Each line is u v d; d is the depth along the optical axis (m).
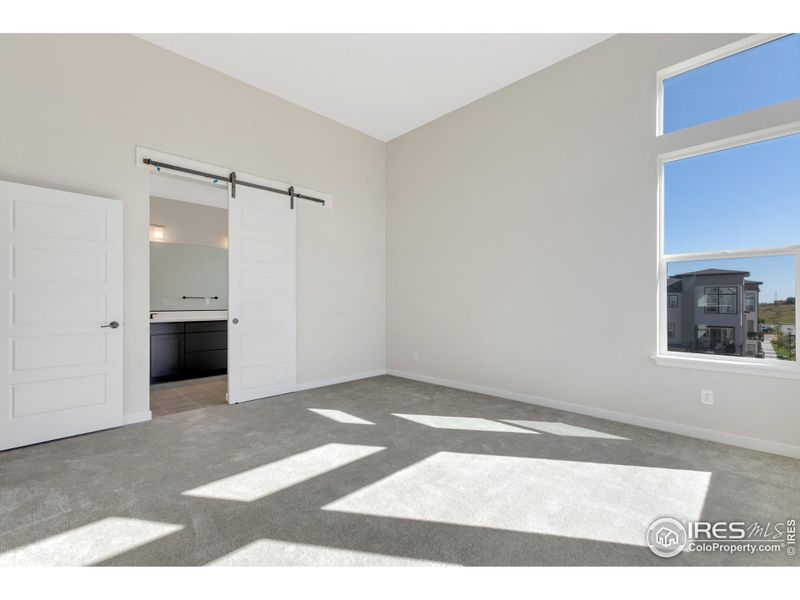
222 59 3.67
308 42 3.41
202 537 1.69
